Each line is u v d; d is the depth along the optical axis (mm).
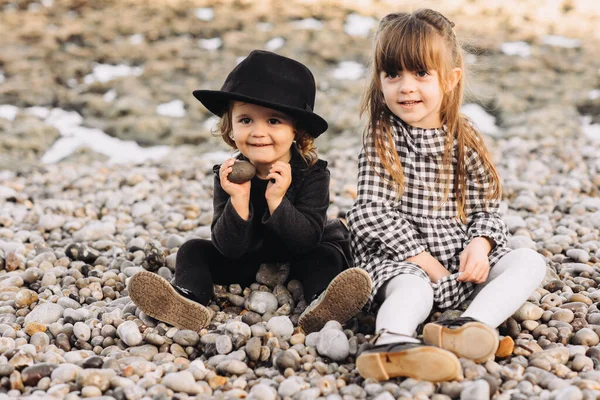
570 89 7848
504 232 2992
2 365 2461
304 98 2902
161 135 6746
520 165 5633
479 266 2750
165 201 4988
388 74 2906
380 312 2553
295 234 2914
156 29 9641
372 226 2938
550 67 8531
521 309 2863
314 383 2389
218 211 3029
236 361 2547
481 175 3031
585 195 4973
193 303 2820
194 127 6906
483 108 7398
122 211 4789
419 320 2578
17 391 2375
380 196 2977
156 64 8430
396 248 2906
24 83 7746
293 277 3207
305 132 3010
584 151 5949
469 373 2379
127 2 10773
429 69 2846
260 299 3043
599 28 10062
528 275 2678
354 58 8734
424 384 2309
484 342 2410
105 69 8297
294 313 3049
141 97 7496
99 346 2795
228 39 9305
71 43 9055
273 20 10086
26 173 5750
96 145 6512
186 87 7805
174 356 2693
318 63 8539
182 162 6004
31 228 4398
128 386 2340
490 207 3041
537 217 4418
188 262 3061
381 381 2389
